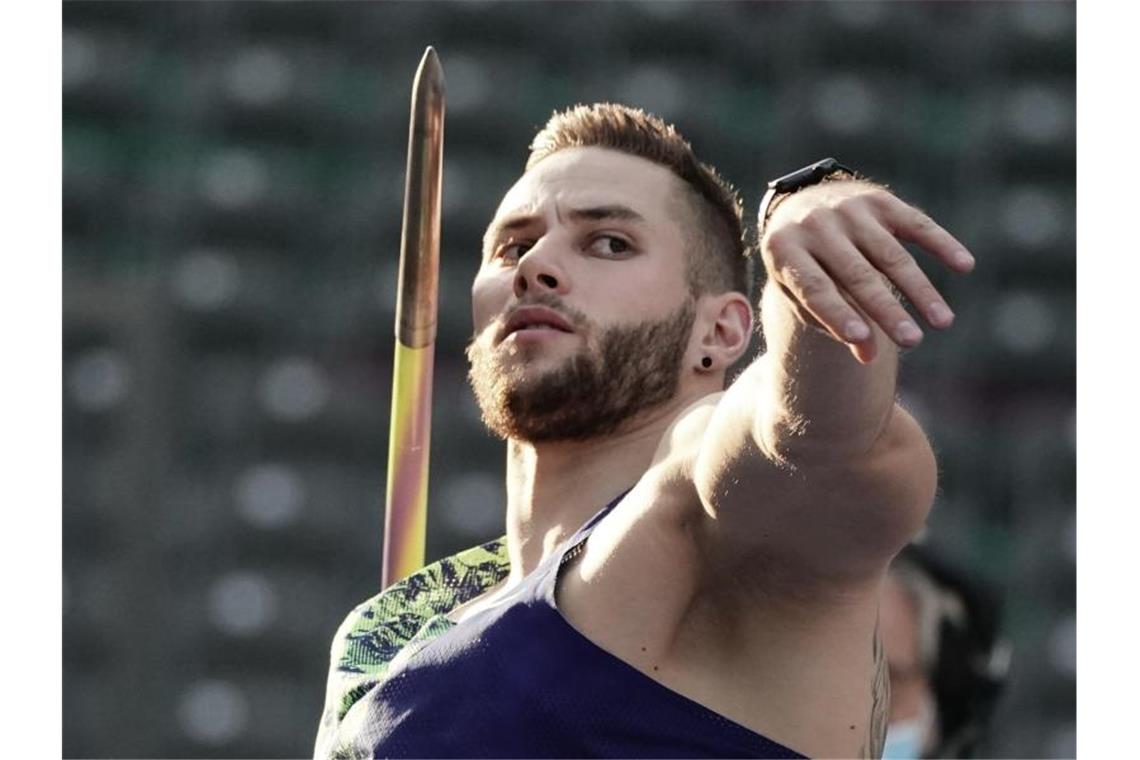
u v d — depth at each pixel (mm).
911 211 5707
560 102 38000
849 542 6445
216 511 34281
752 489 6379
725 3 38438
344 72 37750
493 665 7012
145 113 37188
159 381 35219
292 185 37062
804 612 6770
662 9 38375
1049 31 38156
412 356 9281
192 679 33219
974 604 11680
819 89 38250
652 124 8586
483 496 33688
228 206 36688
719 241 8508
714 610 6891
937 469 6480
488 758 6910
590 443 8172
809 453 6133
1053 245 37344
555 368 8031
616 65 38250
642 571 6844
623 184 8336
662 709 6809
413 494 9320
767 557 6625
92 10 37406
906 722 11602
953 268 5641
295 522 34188
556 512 8219
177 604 33562
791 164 38000
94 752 32781
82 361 35281
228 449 34781
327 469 34781
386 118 37531
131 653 33188
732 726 6809
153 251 36406
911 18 38344
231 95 37375
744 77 38375
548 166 8516
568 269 8172
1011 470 35281
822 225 5664
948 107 38219
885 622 11578
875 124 38094
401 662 7469
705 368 8344
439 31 38031
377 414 35406
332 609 33781
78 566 33594
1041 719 32844
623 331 8102
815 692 6879
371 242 36844
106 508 34000
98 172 36719
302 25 37812
